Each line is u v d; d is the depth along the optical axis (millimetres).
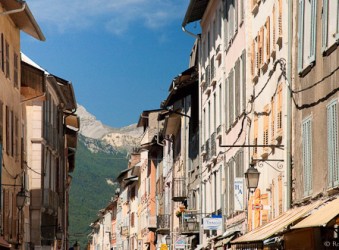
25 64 45031
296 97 25859
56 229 59062
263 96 31422
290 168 26391
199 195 51125
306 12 24516
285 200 26719
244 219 34844
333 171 21047
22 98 46312
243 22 35938
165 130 65438
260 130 31891
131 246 106188
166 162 72438
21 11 38875
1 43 38344
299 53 25094
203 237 48938
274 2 29203
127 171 107750
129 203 108938
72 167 80875
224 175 41250
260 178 32031
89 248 188250
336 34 20641
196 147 53250
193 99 54062
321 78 22594
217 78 43938
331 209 17391
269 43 30250
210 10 45906
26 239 49000
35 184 51625
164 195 73625
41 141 51969
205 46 48625
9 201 39875
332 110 21125
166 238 65375
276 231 20812
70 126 72750
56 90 56562
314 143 23391
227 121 40344
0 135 37406
